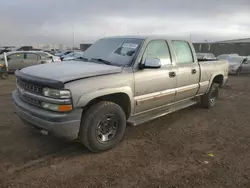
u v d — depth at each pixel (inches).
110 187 112.9
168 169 130.5
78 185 113.7
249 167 134.7
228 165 136.3
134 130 188.7
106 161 137.5
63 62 174.1
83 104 130.6
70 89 126.3
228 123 213.3
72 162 135.3
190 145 163.0
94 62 171.6
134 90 158.4
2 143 156.9
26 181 115.6
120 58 167.2
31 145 155.2
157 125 202.1
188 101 229.1
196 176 124.0
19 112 146.5
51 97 128.3
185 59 208.7
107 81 141.8
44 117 129.3
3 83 439.2
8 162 133.0
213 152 153.0
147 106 173.0
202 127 200.7
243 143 168.7
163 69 179.5
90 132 138.6
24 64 588.7
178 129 194.1
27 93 140.9
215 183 118.2
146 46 170.7
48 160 136.8
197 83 221.8
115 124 152.8
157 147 158.2
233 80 574.6
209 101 256.4
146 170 128.6
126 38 184.4
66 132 129.9
